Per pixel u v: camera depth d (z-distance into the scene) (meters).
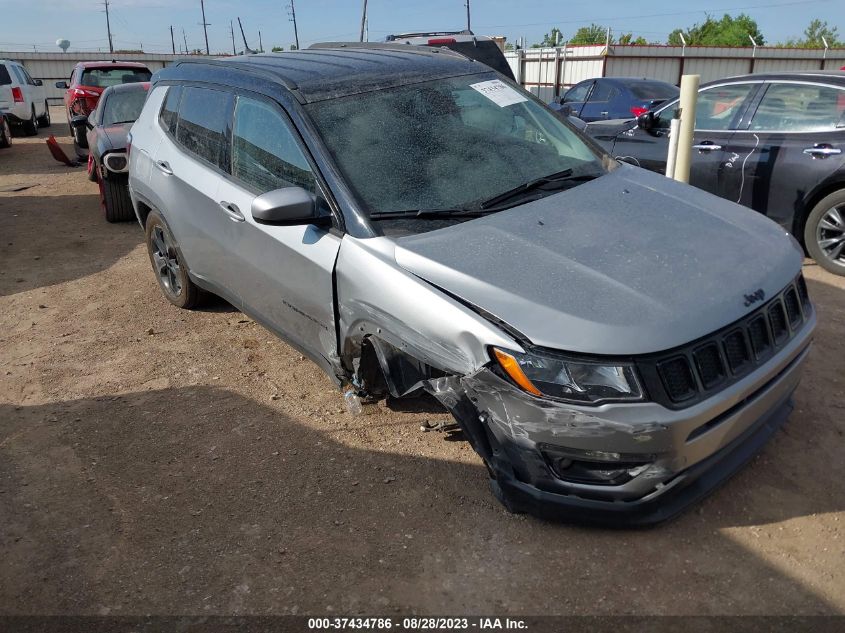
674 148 5.95
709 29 56.53
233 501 3.23
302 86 3.73
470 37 10.48
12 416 4.08
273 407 4.02
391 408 3.90
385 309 3.05
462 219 3.26
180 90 4.86
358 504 3.15
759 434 3.04
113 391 4.31
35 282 6.41
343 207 3.30
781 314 2.94
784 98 6.06
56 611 2.66
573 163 3.85
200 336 5.04
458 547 2.86
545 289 2.71
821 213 5.84
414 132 3.63
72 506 3.26
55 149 12.66
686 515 2.96
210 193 4.27
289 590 2.70
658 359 2.50
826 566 2.67
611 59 24.11
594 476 2.67
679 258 2.92
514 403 2.64
